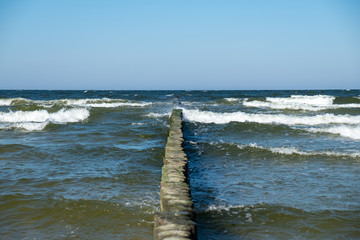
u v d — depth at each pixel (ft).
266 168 25.36
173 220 10.78
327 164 26.43
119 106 91.25
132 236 13.70
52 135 39.63
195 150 31.89
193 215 11.73
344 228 14.57
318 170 24.66
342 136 40.42
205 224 14.94
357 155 29.07
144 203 17.38
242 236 13.79
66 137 38.27
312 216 15.83
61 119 56.03
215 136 40.91
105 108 79.82
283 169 25.02
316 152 30.25
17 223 14.78
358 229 14.48
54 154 28.66
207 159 28.48
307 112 74.43
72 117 57.82
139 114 66.54
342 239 13.60
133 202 17.48
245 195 18.94
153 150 31.01
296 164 26.50
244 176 23.11
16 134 40.06
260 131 43.39
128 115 64.39
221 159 28.45
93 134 40.55
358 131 42.16
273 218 15.64
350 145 34.65
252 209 16.74
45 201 17.30
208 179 22.38
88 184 20.40
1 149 29.99
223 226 14.74
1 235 13.62
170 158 20.93
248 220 15.40
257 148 31.68
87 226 14.61
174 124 41.70
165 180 15.66
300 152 30.19
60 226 14.57
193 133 43.73
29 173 22.63
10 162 25.70
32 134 40.27
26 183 20.35
